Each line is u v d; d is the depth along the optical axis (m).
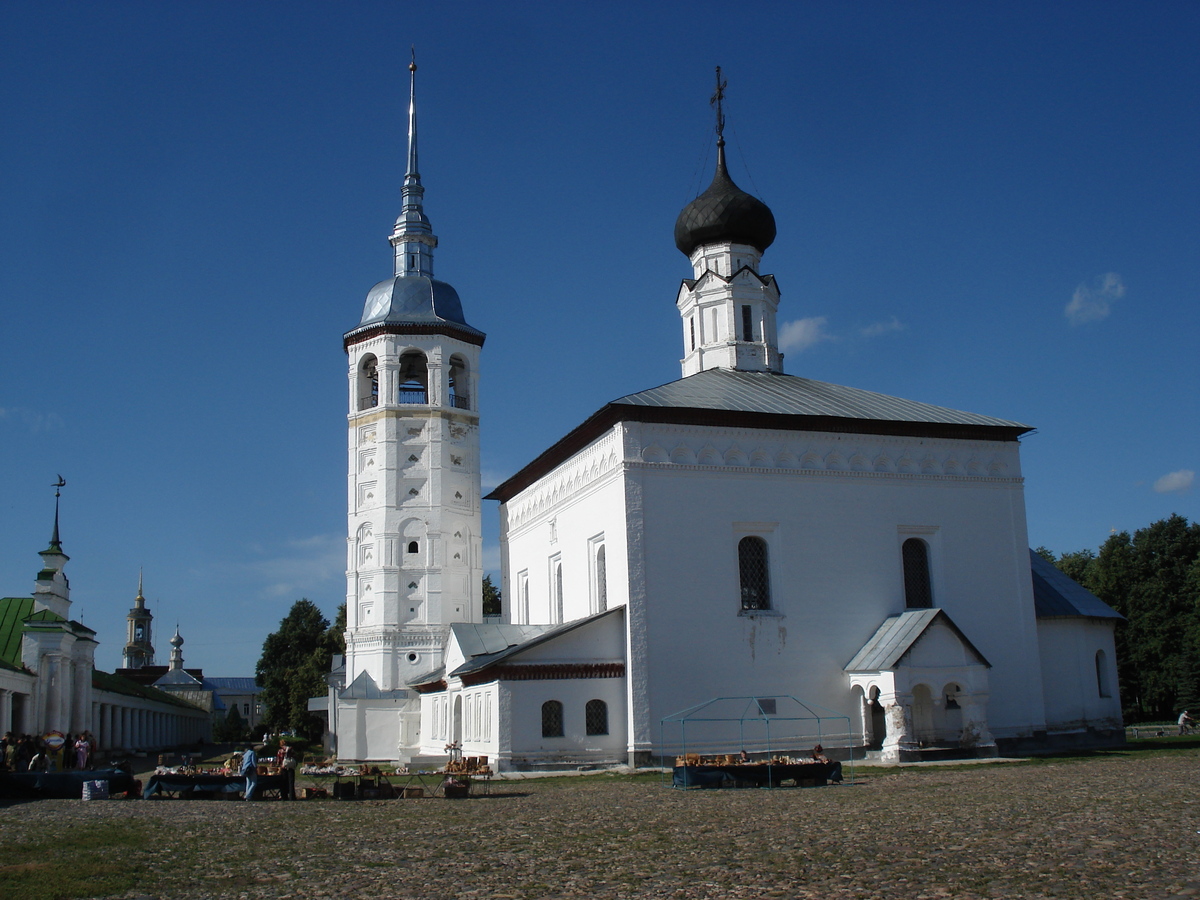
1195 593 81.75
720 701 41.09
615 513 42.44
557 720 40.16
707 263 54.09
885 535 44.84
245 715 186.62
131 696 78.19
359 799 31.17
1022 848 18.22
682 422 42.94
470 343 61.78
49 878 16.66
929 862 17.00
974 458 47.06
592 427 44.72
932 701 43.00
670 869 16.84
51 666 56.22
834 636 43.16
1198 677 79.19
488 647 47.34
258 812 27.19
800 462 44.38
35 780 32.44
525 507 56.94
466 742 44.03
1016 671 45.44
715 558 42.22
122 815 26.47
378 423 59.50
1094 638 49.41
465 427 60.72
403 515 58.44
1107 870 16.06
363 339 60.72
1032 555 53.22
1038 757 41.56
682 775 31.61
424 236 63.00
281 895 15.30
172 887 16.02
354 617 58.59
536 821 23.89
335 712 68.06
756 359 52.53
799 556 43.41
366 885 15.99
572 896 14.91
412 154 64.44
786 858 17.66
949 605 45.19
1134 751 44.75
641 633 40.62
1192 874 15.62
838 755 42.03
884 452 45.72
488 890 15.42
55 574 60.19
